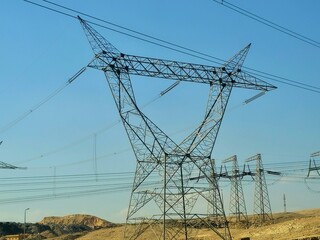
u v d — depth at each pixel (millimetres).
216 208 59188
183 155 57906
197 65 55125
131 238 62219
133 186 60125
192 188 57750
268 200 127812
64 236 155375
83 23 50750
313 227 94562
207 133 58406
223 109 57344
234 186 128375
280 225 103750
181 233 69500
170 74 54031
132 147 58156
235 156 127062
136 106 55781
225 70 56500
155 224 60906
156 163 57844
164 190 56281
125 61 52562
